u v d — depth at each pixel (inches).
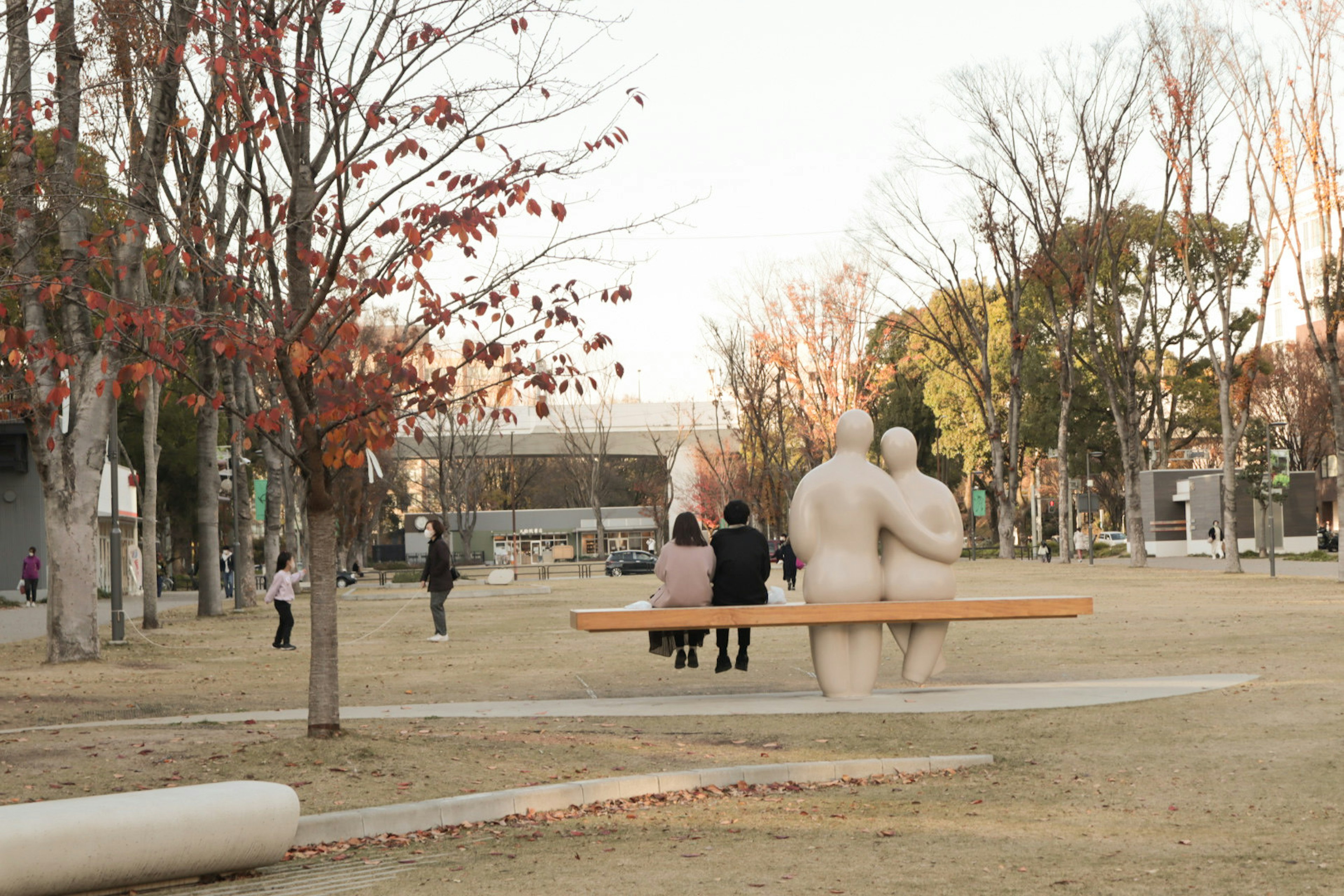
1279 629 762.2
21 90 625.3
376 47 377.4
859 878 245.8
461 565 3181.6
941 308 2593.5
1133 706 462.9
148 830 237.6
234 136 359.9
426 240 358.6
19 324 670.5
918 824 296.2
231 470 1403.8
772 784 350.3
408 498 3649.1
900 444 520.1
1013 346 2203.5
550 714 471.8
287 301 414.9
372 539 3804.1
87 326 719.1
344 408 351.9
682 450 3324.3
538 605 1360.7
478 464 3245.6
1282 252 1432.1
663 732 424.8
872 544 511.5
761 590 533.0
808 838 283.9
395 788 324.2
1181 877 241.9
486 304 357.4
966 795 330.6
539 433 3395.7
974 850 268.8
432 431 3036.4
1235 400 1599.4
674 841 283.7
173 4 406.0
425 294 355.9
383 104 368.2
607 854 271.9
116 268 395.5
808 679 588.1
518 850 277.6
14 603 1667.1
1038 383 2556.6
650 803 328.2
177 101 616.7
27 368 410.9
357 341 595.2
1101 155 1868.8
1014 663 641.0
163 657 768.3
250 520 1362.0
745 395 2440.9
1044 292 2426.2
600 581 2145.7
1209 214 1603.1
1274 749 374.3
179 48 383.2
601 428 3395.7
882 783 350.9
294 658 768.9
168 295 712.4
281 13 382.0
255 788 259.1
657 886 242.1
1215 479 2493.8
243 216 681.0
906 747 397.4
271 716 471.5
